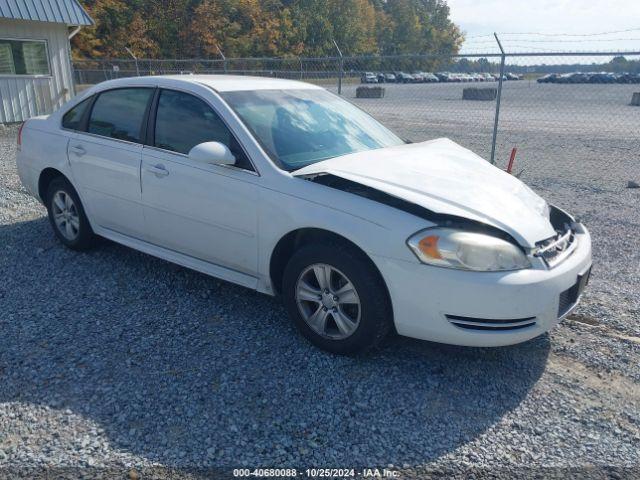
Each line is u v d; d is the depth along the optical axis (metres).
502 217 3.11
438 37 113.62
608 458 2.55
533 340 3.63
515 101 28.25
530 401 2.98
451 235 2.95
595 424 2.80
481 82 52.41
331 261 3.21
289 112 4.12
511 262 2.96
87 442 2.60
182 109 4.05
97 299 4.14
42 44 14.45
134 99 4.40
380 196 3.18
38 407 2.85
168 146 4.07
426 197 3.14
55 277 4.55
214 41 57.97
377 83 43.62
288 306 3.50
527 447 2.62
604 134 15.12
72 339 3.55
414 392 3.04
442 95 33.09
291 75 16.05
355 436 2.68
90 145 4.58
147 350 3.42
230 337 3.60
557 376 3.22
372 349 3.48
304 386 3.07
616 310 4.05
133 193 4.28
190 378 3.13
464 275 2.91
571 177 8.96
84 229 4.94
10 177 8.27
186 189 3.87
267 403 2.92
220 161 3.50
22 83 14.22
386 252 3.02
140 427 2.71
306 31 71.94
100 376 3.14
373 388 3.07
